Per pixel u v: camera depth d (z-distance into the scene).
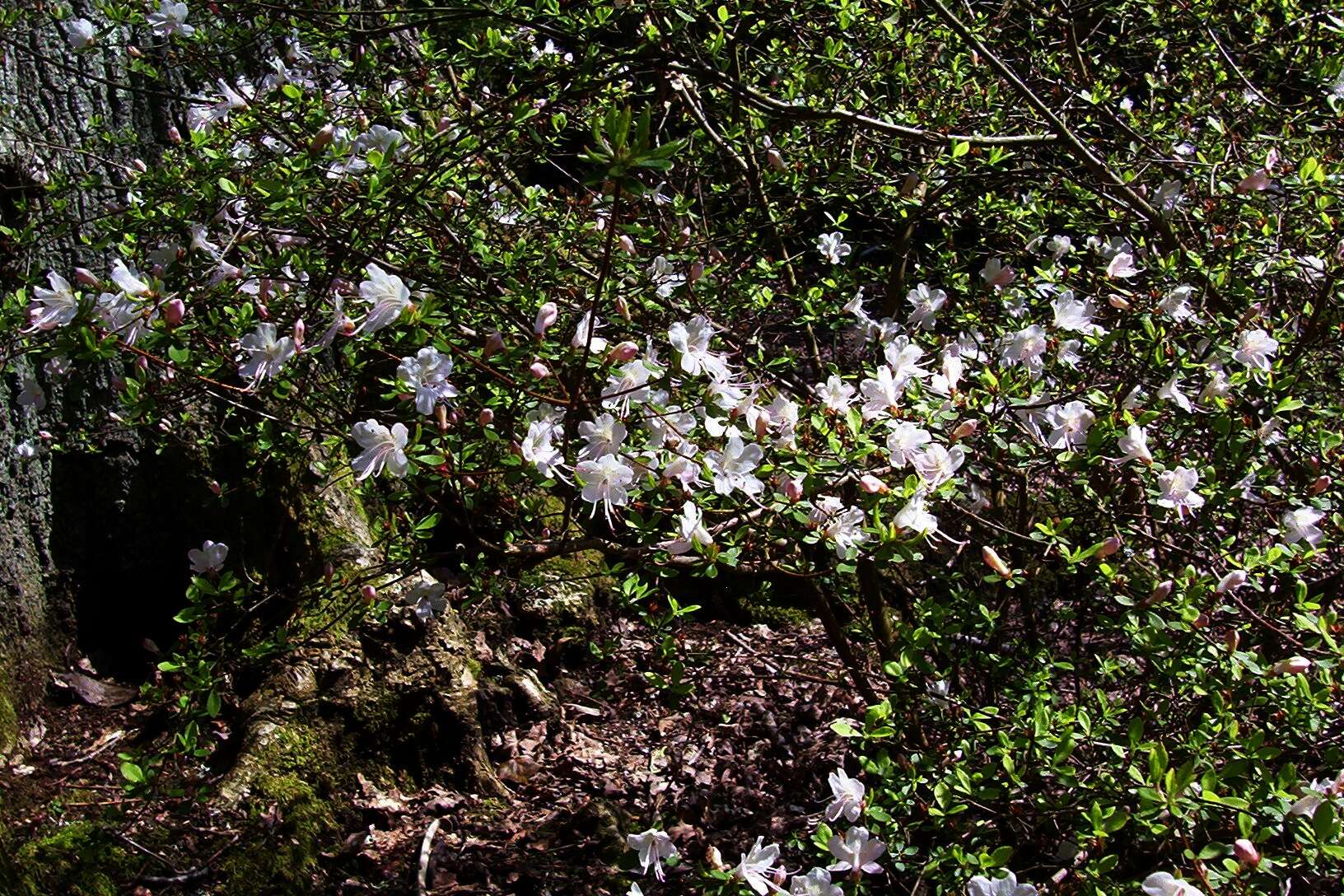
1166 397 2.12
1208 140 3.02
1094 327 2.28
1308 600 2.04
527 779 3.43
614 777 3.42
